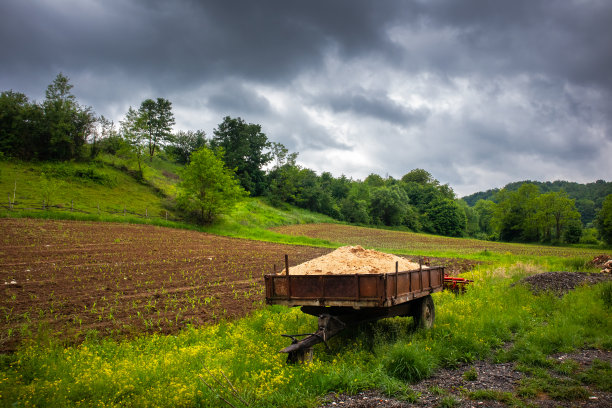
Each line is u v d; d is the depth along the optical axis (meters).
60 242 23.66
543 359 6.95
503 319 9.62
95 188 45.75
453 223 110.69
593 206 156.62
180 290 14.66
